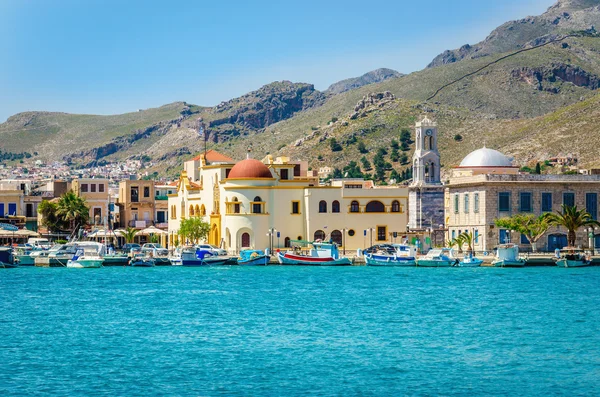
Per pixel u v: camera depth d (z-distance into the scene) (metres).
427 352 78.62
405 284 133.25
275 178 189.38
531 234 173.50
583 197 181.00
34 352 78.56
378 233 187.00
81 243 179.75
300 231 187.38
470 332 88.75
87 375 69.69
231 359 75.50
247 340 84.31
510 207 179.25
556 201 180.25
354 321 95.81
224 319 97.38
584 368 72.62
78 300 114.81
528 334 87.69
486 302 111.25
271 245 185.88
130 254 182.88
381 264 169.50
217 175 193.25
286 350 79.38
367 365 73.31
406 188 187.75
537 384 67.50
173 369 71.69
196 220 192.50
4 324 94.31
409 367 72.69
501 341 83.88
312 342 83.19
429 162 196.25
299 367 72.50
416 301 112.50
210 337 85.94
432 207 194.75
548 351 79.19
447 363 74.31
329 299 114.69
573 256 163.50
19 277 149.25
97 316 100.12
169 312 103.00
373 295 119.00
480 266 166.12
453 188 193.00
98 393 64.44
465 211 187.12
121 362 74.31
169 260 175.75
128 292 123.94
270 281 138.88
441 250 170.12
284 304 109.81
